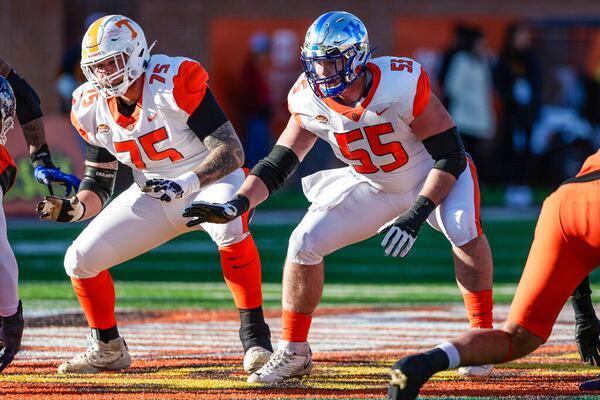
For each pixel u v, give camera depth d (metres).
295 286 17.97
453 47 54.50
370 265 36.50
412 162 18.16
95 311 18.84
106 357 18.95
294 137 18.06
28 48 62.81
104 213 18.95
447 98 54.53
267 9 62.53
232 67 60.94
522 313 14.85
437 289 30.84
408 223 16.73
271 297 29.05
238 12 62.56
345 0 62.91
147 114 18.06
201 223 17.91
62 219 18.58
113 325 19.05
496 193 58.81
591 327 17.02
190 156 18.56
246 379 18.16
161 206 18.67
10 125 17.73
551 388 17.20
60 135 47.75
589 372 18.75
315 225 18.05
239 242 18.69
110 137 18.58
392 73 17.31
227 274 18.83
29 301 27.73
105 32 17.52
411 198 18.42
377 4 63.03
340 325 24.27
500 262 36.41
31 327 23.80
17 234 43.09
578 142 60.25
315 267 18.05
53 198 18.31
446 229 18.08
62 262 35.78
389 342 22.06
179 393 16.78
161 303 27.80
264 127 59.12
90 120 18.67
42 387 17.31
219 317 25.58
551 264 14.84
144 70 18.00
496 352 14.55
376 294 29.75
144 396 16.50
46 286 30.52
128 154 18.56
